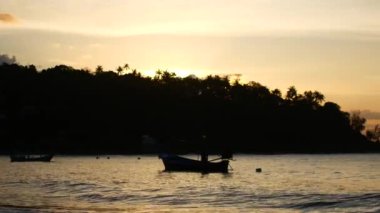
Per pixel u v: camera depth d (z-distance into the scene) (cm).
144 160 15988
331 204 4659
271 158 19462
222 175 8169
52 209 4319
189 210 4356
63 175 8519
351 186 6650
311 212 4281
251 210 4378
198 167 8231
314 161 16900
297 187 6419
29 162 13650
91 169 10550
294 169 11481
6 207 4419
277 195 5384
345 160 18150
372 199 4950
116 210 4319
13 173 9012
